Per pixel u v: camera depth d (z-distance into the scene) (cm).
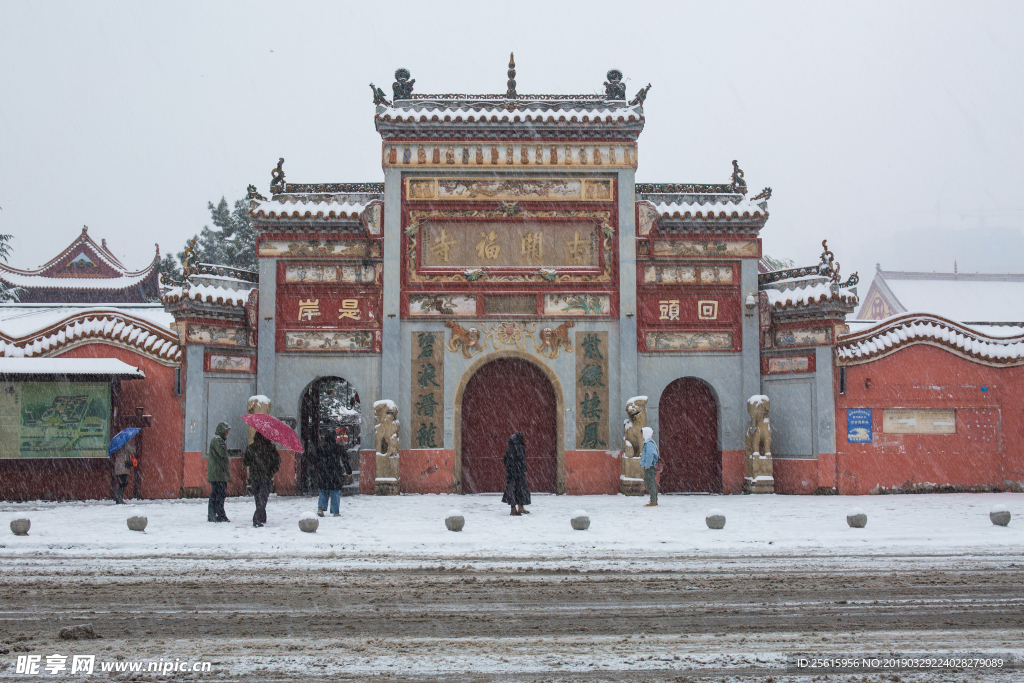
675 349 2472
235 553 1305
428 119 2408
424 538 1442
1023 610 974
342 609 973
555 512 1866
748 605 995
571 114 2433
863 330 2412
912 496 2266
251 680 734
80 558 1262
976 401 2414
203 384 2277
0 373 2055
